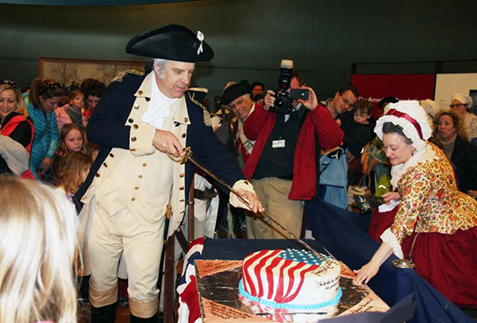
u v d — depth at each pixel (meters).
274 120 3.31
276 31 9.18
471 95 6.82
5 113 4.05
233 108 3.79
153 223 2.44
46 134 4.76
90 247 2.49
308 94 3.06
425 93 7.25
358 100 4.86
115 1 5.34
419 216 2.65
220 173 2.56
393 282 2.03
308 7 9.07
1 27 8.79
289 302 1.83
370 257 2.31
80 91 5.64
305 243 2.48
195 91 3.48
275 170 3.26
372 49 8.82
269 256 2.08
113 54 9.05
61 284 0.94
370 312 1.60
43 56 8.91
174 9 9.12
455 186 2.64
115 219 2.42
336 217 2.84
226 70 9.27
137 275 2.43
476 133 5.59
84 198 2.47
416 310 1.95
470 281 2.59
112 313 2.62
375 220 3.00
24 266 0.88
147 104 2.37
